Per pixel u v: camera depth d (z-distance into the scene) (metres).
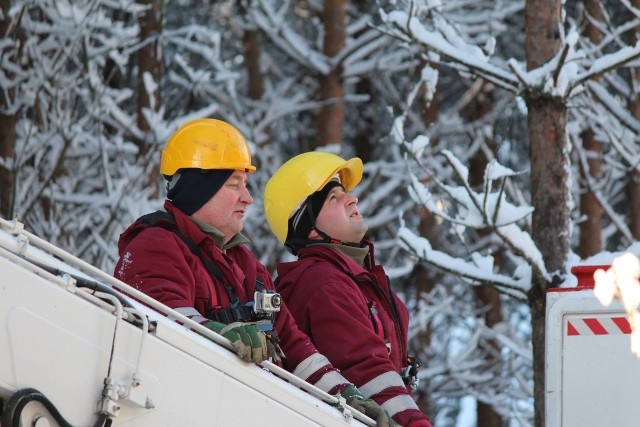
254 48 24.16
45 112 16.27
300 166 8.69
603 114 15.41
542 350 11.41
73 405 5.05
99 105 16.53
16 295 4.88
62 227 16.06
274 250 19.52
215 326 6.27
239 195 7.47
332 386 7.19
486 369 21.61
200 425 5.68
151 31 19.66
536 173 11.88
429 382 21.50
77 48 16.34
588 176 17.98
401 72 26.97
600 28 16.92
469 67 12.18
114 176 17.58
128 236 7.23
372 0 25.94
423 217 23.44
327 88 22.16
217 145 7.42
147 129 19.05
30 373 4.89
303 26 25.27
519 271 11.74
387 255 24.02
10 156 15.33
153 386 5.44
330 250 8.34
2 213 15.09
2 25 15.61
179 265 6.87
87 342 5.13
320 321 7.88
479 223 11.28
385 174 20.77
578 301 8.27
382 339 7.86
